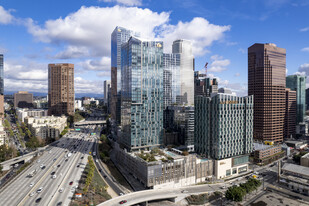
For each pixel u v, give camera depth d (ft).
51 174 615.16
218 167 653.71
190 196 526.16
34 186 526.57
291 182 602.85
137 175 608.60
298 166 645.51
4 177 610.65
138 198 484.33
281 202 524.52
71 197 472.85
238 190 505.25
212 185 594.65
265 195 560.20
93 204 450.71
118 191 539.29
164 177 568.00
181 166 593.83
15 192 495.82
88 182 501.97
